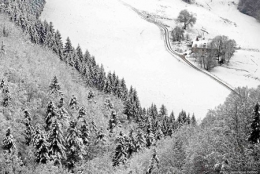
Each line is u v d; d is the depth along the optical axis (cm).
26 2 14062
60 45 10881
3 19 10406
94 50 13450
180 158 2973
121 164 4619
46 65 7750
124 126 7181
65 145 4719
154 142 5503
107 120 6488
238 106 2617
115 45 14138
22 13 11888
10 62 6462
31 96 5812
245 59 14150
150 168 3256
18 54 7138
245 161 2117
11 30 9494
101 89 9112
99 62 12512
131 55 13512
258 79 11944
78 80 8750
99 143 5428
